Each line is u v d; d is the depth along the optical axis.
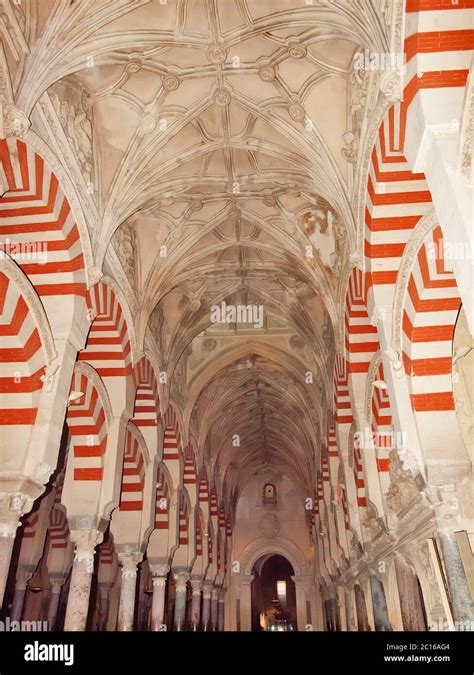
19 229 8.05
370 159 7.61
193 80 9.40
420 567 8.59
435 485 6.93
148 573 21.30
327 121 9.34
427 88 5.16
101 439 10.34
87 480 10.09
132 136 9.69
